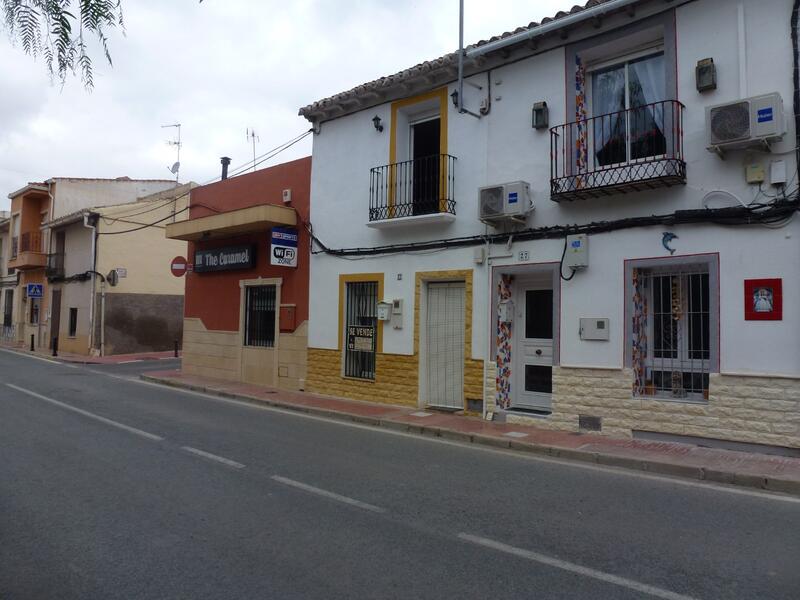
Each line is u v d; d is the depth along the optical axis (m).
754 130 7.43
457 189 10.94
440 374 11.37
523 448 8.49
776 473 6.70
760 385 7.65
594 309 9.09
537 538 5.05
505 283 10.38
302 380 13.63
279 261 13.53
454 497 6.21
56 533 5.07
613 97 9.47
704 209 8.09
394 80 11.53
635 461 7.45
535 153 9.91
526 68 10.08
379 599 3.93
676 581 4.21
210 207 16.75
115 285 24.89
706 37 8.23
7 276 34.12
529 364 10.38
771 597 3.96
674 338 8.71
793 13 7.61
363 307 12.64
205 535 5.05
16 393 13.64
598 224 9.06
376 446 8.73
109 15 3.58
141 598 3.93
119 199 30.56
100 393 13.91
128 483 6.57
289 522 5.40
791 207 7.46
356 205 12.67
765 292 7.66
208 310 16.73
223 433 9.45
